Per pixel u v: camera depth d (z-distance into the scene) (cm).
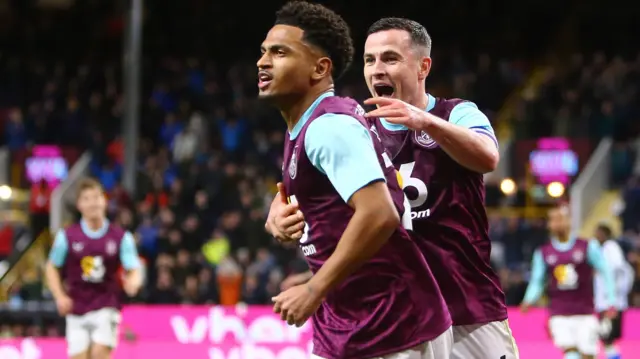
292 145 677
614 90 3744
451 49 4372
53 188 3403
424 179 855
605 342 2039
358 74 3891
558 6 4606
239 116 3722
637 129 3616
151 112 3722
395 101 734
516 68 4225
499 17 4562
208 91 3891
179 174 3181
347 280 675
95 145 3381
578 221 3197
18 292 2402
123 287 1762
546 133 3631
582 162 3412
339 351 677
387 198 630
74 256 1644
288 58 665
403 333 670
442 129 748
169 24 4519
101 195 1666
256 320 2114
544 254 1944
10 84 4012
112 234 1666
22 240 2920
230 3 4534
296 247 2648
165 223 2722
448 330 701
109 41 4459
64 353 2014
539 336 2167
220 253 2650
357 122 647
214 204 2920
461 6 4606
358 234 626
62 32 4531
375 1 4522
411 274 677
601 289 1973
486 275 872
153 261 2648
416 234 859
